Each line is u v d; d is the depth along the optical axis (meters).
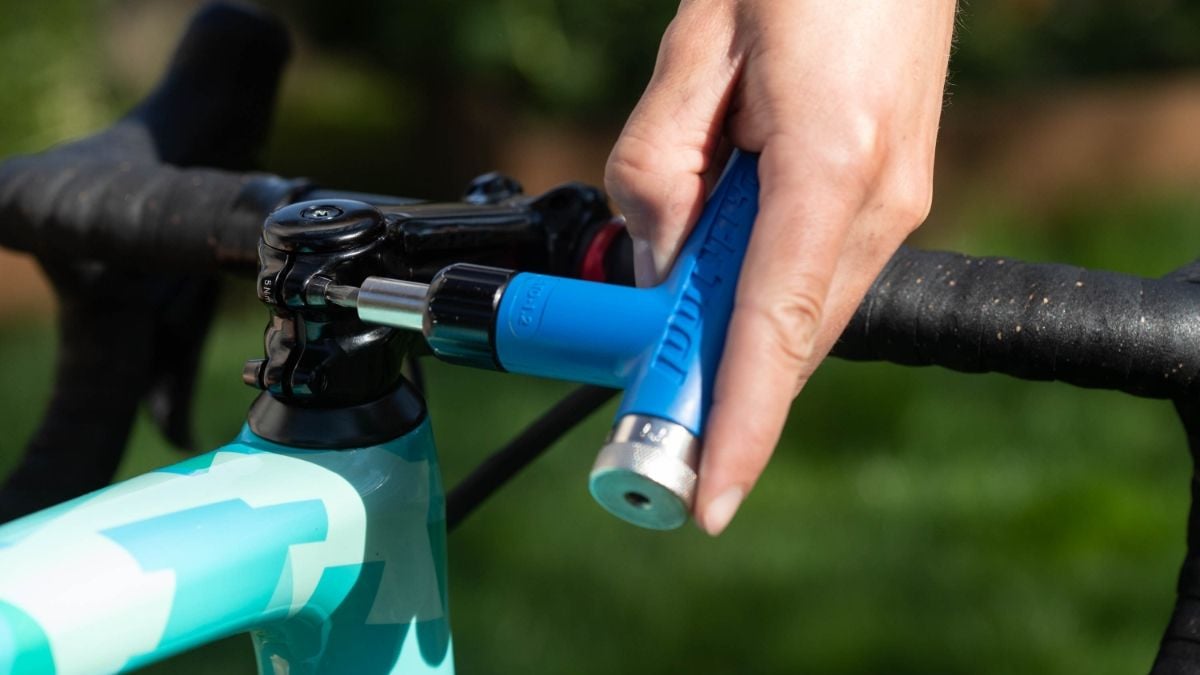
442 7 4.14
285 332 0.64
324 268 0.62
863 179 0.57
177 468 0.60
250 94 1.08
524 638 2.34
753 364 0.52
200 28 1.06
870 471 2.90
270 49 1.07
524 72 4.20
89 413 1.01
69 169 0.94
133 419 1.04
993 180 4.65
